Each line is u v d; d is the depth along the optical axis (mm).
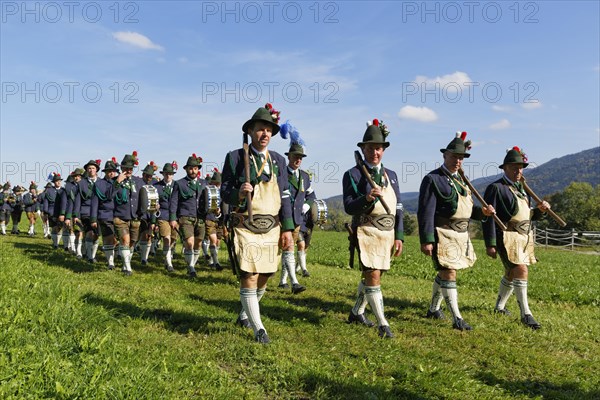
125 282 9375
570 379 5055
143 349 4930
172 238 12414
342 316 7297
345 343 5758
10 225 30672
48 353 4184
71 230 14695
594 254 28281
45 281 7441
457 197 6852
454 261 6844
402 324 6867
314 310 7594
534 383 4938
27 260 11383
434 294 7324
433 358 5457
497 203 7453
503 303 7941
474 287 11211
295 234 9242
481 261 16656
